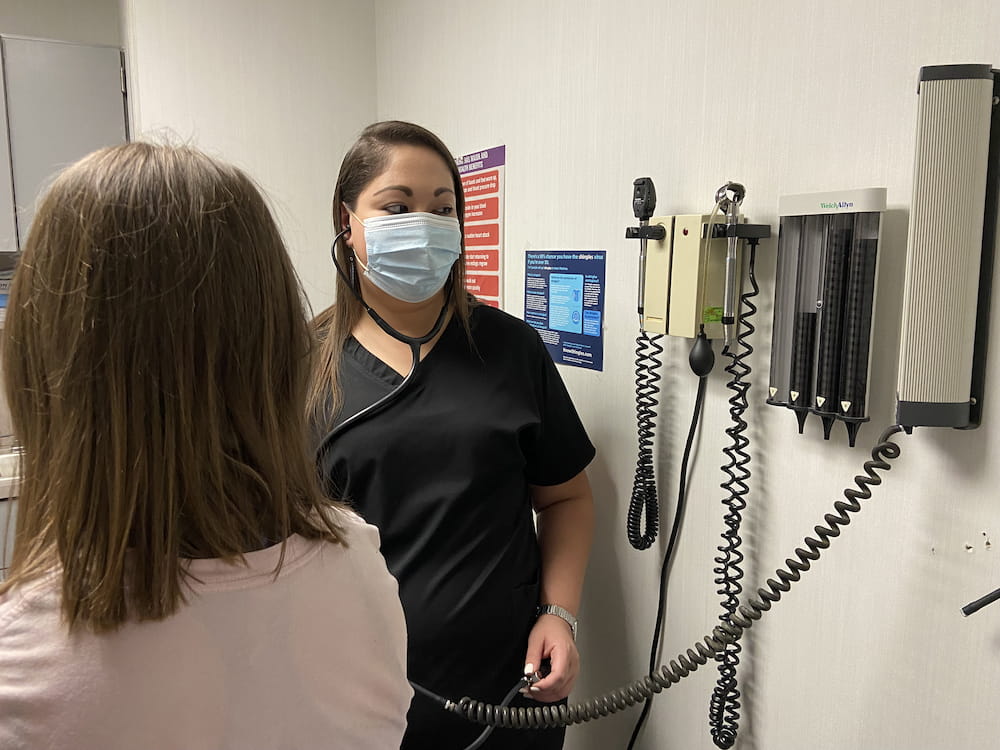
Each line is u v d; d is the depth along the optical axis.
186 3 2.02
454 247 1.17
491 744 1.17
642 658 1.34
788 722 1.05
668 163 1.20
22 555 0.50
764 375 1.05
